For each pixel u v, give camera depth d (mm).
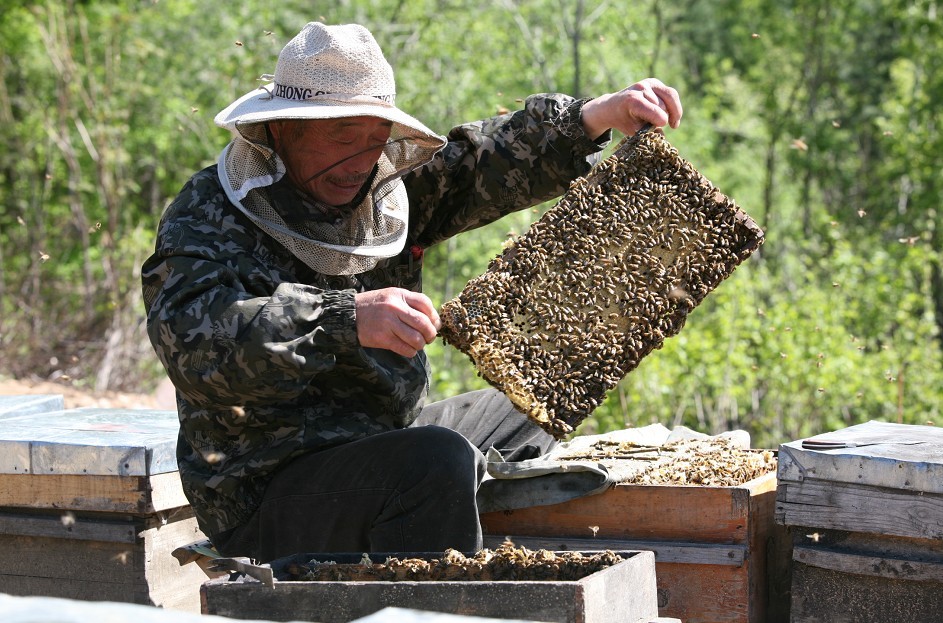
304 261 3570
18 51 19297
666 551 3551
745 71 29469
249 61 16875
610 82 18859
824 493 3291
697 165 22641
